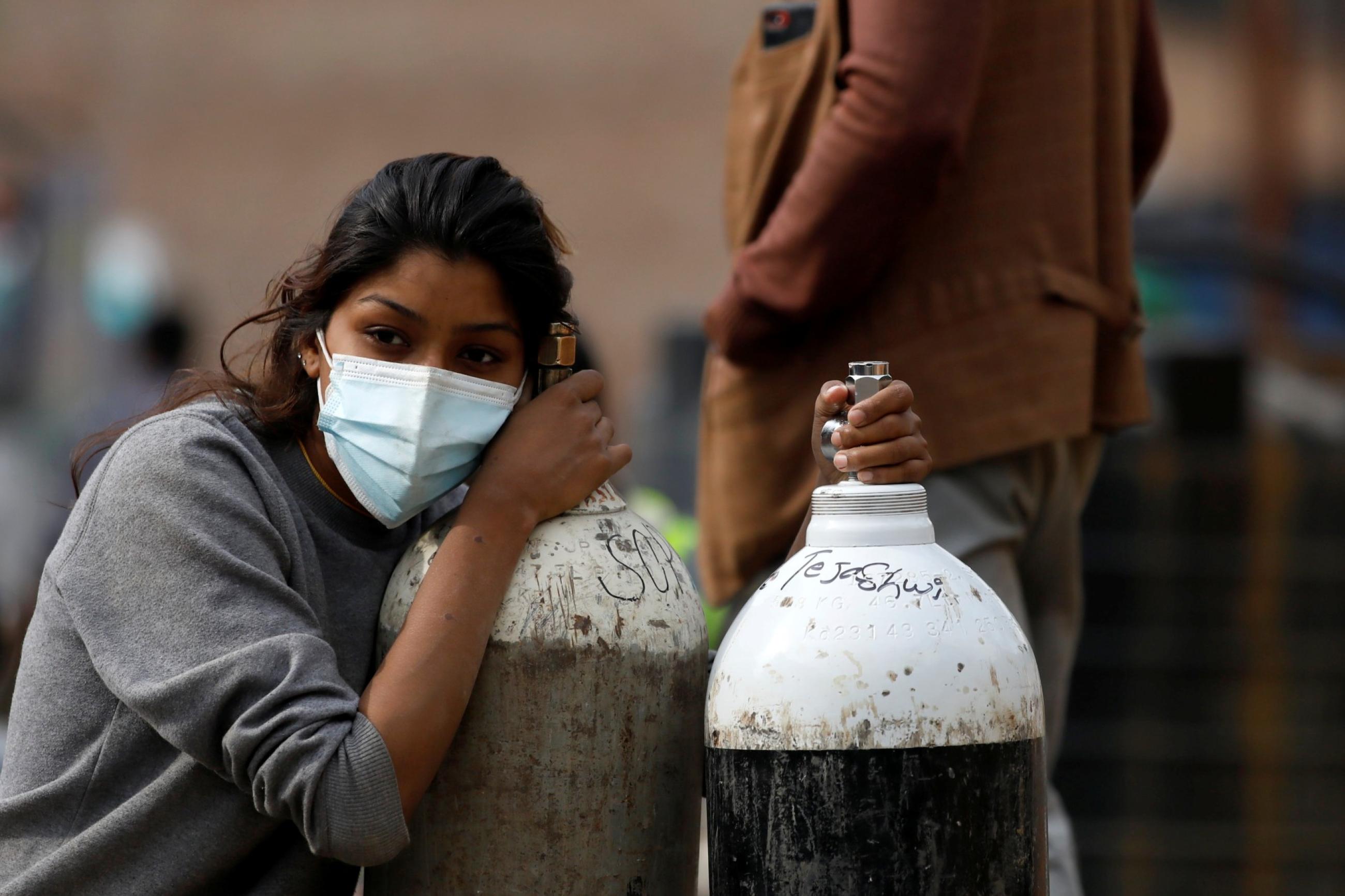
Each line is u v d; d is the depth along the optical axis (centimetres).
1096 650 1698
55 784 688
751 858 638
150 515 674
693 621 713
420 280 680
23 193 4312
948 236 935
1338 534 1673
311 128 5238
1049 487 977
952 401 923
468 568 674
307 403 734
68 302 4134
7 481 2727
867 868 617
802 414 965
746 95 1031
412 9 5244
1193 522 1691
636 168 5166
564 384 735
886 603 638
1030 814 647
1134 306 991
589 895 676
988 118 937
